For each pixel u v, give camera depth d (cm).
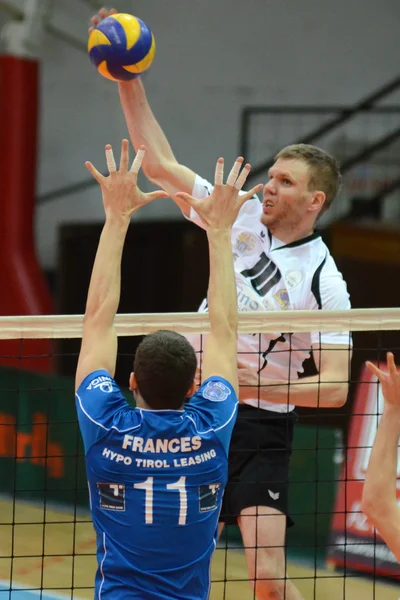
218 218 815
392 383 724
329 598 1577
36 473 2289
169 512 709
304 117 3450
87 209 3616
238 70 3531
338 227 2548
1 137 2931
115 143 3588
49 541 1948
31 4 2930
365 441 1767
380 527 728
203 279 2814
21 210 2947
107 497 719
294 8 3497
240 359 1037
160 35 3606
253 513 1020
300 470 1864
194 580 715
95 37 1040
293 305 1033
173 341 740
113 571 702
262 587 998
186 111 3575
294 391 995
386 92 3048
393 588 1628
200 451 726
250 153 3484
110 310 788
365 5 3441
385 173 3281
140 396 745
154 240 2931
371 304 2506
